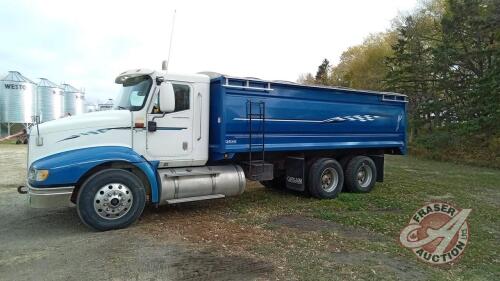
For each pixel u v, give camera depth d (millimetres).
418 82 27062
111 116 6352
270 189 10078
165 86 6473
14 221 6586
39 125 6082
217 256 4926
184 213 7285
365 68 40156
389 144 10539
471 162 19062
